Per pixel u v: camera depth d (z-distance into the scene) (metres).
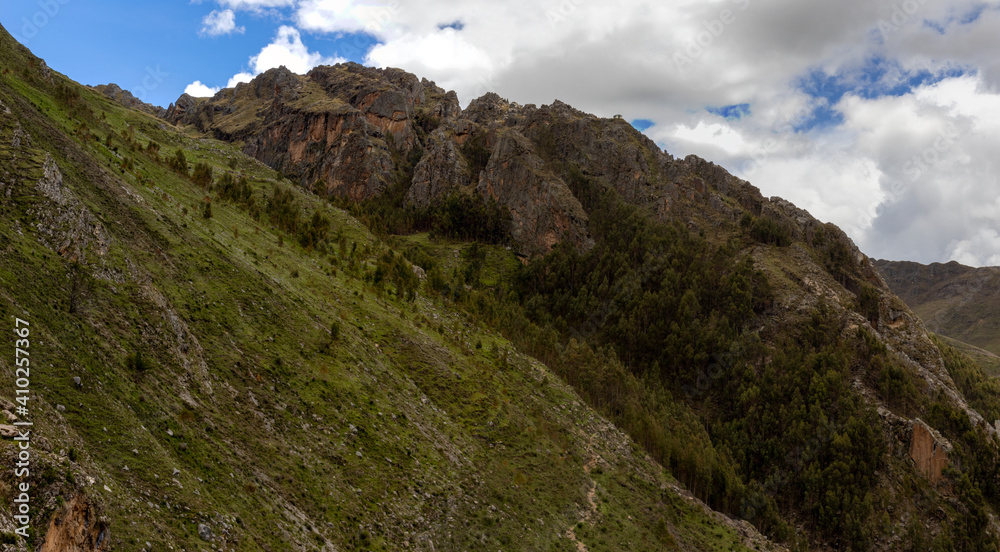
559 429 117.31
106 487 35.41
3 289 44.41
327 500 58.62
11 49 147.00
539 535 80.00
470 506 76.62
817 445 170.38
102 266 59.16
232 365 66.12
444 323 144.12
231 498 46.06
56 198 61.19
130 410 45.31
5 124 66.94
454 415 100.94
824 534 155.75
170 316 61.84
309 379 75.75
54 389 40.16
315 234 151.38
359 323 111.19
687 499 119.19
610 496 102.56
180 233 88.25
